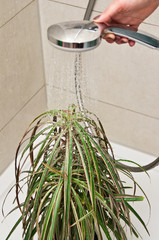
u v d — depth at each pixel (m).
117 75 1.42
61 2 1.35
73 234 0.94
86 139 0.82
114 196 0.87
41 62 1.57
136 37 0.73
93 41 0.70
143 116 1.48
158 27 1.24
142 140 1.57
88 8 1.21
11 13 1.27
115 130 1.60
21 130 1.56
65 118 0.87
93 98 1.52
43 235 0.80
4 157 1.50
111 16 0.91
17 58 1.39
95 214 0.78
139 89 1.41
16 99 1.46
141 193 1.42
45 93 1.68
